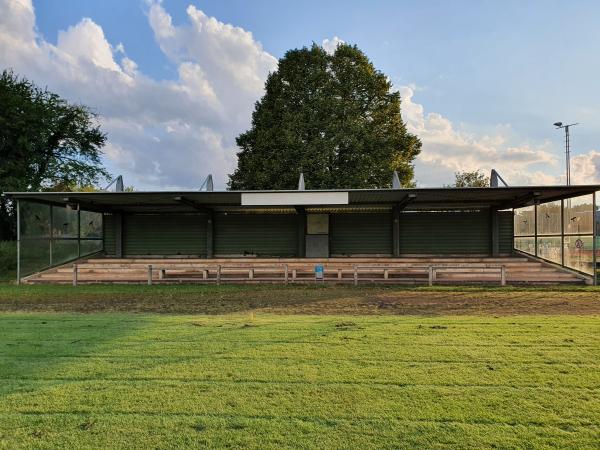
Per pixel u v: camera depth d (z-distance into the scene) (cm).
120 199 1483
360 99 2680
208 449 291
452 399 370
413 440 302
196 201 1563
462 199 1577
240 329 646
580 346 535
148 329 651
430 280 1272
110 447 294
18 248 1425
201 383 411
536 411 346
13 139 2422
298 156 2427
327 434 311
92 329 654
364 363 469
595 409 350
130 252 1917
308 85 2550
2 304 973
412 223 1842
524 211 1728
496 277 1388
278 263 1587
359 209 1800
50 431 316
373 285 1286
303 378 423
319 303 955
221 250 1878
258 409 352
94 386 404
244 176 2666
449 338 579
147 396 380
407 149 2809
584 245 1314
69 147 2750
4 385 407
